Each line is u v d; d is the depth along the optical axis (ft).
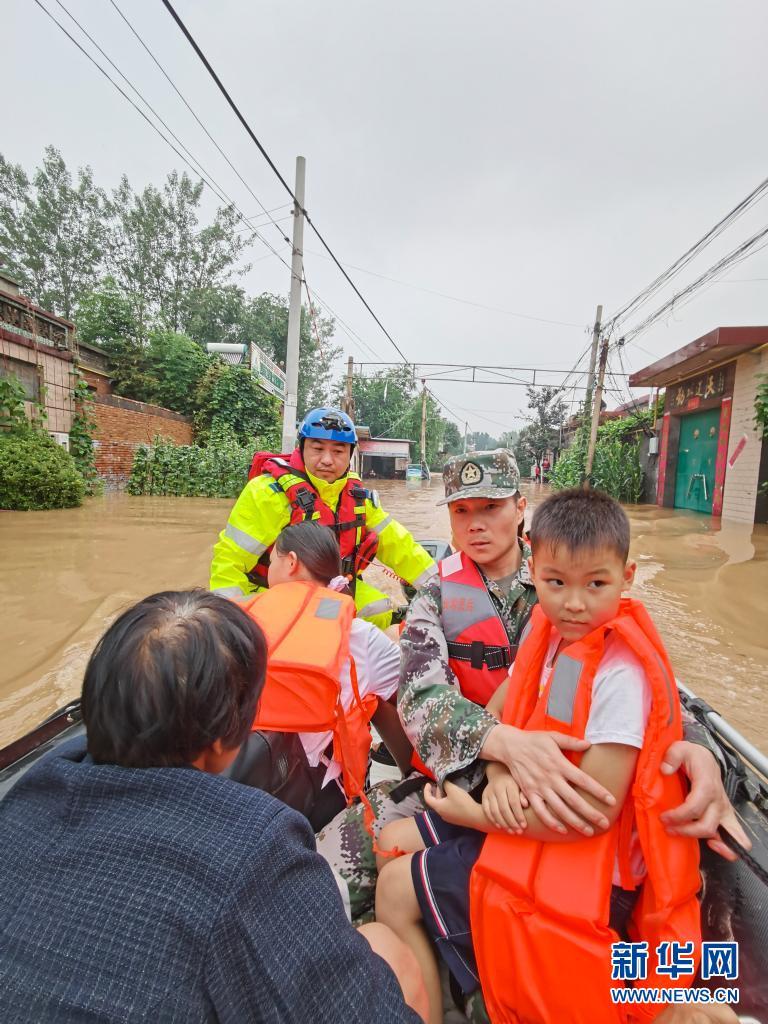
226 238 108.58
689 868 3.52
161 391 60.39
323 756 5.38
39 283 107.04
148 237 106.11
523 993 3.41
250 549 7.98
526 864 3.65
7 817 2.51
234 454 50.52
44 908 2.22
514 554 5.49
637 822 3.51
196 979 2.08
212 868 2.23
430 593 5.46
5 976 2.12
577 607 3.84
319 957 2.33
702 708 5.90
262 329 109.19
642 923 3.59
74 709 6.05
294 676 4.51
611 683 3.72
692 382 42.14
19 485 32.42
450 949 4.02
